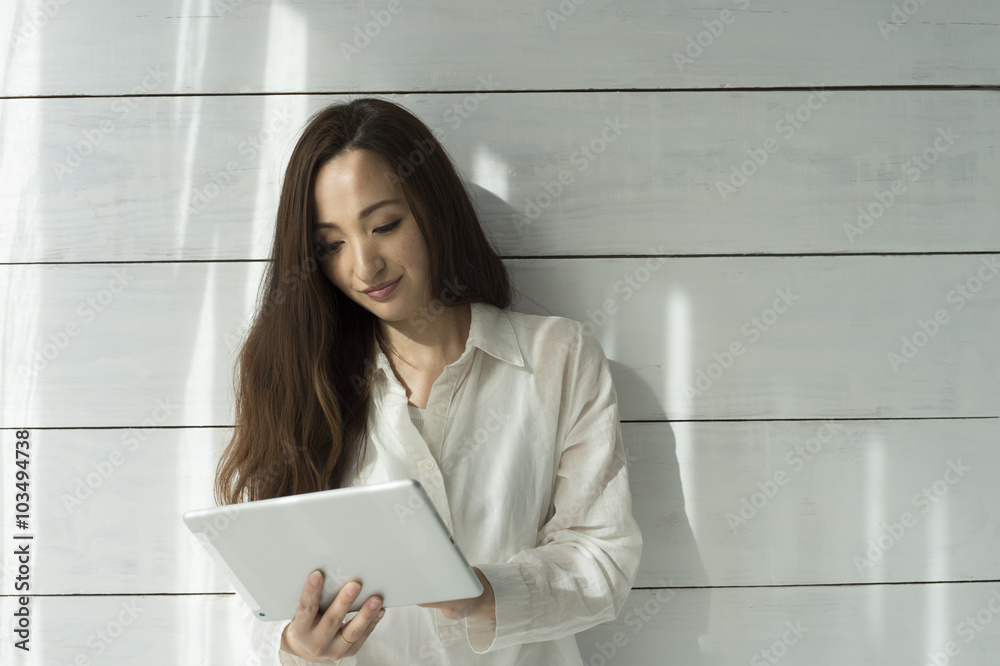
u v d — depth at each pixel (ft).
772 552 3.18
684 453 3.18
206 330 3.15
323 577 2.11
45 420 3.14
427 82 3.12
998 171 3.14
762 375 3.17
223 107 3.13
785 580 3.19
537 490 2.70
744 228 3.15
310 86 3.13
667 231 3.15
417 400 2.73
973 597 3.18
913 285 3.16
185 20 3.12
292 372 2.70
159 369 3.15
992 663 3.20
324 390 2.66
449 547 1.95
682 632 3.19
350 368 2.77
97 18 3.12
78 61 3.12
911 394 3.18
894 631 3.18
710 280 3.16
